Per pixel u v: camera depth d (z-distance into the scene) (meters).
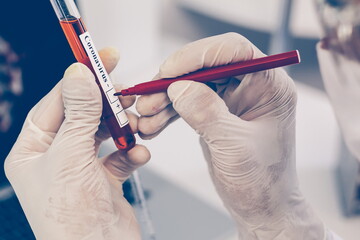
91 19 1.39
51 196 0.49
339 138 1.29
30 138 0.55
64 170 0.50
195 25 2.04
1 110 0.77
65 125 0.51
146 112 0.55
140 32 1.64
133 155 0.57
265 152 0.57
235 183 0.58
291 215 0.63
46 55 0.73
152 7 1.64
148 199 1.14
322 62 0.93
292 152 0.61
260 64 0.51
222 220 1.10
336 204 1.19
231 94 0.59
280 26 1.49
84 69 0.50
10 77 0.75
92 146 0.52
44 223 0.50
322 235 0.66
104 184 0.52
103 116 0.54
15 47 0.71
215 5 1.91
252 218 0.61
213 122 0.53
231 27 2.00
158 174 1.25
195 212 1.12
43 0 0.68
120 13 1.49
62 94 0.52
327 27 0.93
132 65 1.69
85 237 0.49
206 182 1.26
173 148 1.42
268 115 0.58
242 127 0.55
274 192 0.60
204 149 0.64
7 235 0.68
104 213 0.51
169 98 0.54
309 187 1.25
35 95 0.77
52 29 0.70
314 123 1.51
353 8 0.90
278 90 0.57
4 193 0.77
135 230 0.56
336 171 1.31
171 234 1.05
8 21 0.69
